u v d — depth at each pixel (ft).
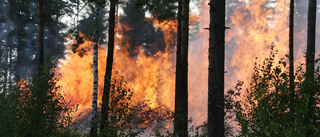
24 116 25.29
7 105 26.32
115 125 27.53
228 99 41.70
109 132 26.68
